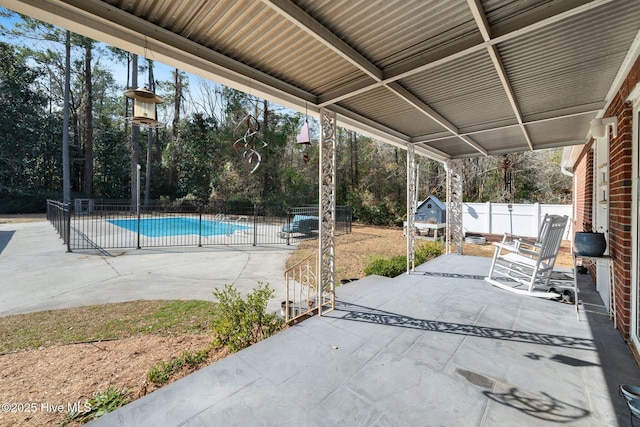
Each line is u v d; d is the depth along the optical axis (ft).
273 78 10.20
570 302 13.07
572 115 13.48
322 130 12.42
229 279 19.06
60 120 68.08
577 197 26.78
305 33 7.61
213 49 8.36
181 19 6.95
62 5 5.89
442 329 10.45
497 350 9.00
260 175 66.59
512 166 55.93
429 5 6.62
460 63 9.27
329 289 12.94
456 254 25.12
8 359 9.44
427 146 21.20
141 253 26.73
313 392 7.01
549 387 7.22
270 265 23.07
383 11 6.82
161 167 73.26
